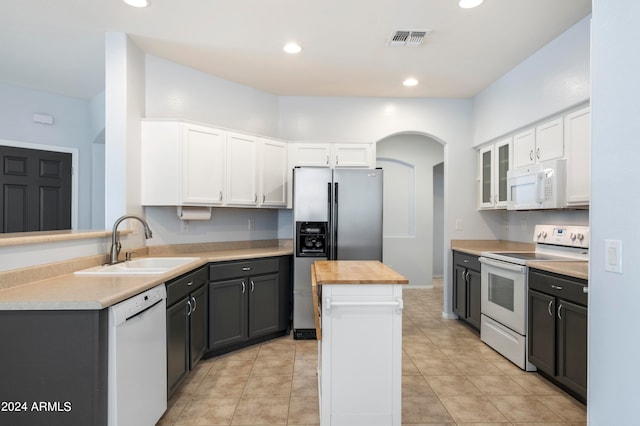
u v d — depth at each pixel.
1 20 2.72
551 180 2.95
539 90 3.20
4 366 1.57
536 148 3.30
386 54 3.29
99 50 3.23
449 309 4.43
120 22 2.76
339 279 2.01
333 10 2.60
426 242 6.25
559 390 2.58
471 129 4.48
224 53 3.29
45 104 4.26
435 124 4.46
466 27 2.83
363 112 4.41
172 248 3.45
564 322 2.45
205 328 2.99
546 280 2.63
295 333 3.67
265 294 3.54
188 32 2.92
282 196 4.08
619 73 1.33
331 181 3.77
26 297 1.62
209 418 2.21
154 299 2.00
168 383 2.25
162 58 3.40
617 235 1.32
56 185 4.34
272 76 3.81
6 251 1.83
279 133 4.38
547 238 3.39
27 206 4.12
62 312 1.57
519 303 2.94
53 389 1.57
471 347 3.45
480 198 4.36
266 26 2.82
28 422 1.57
